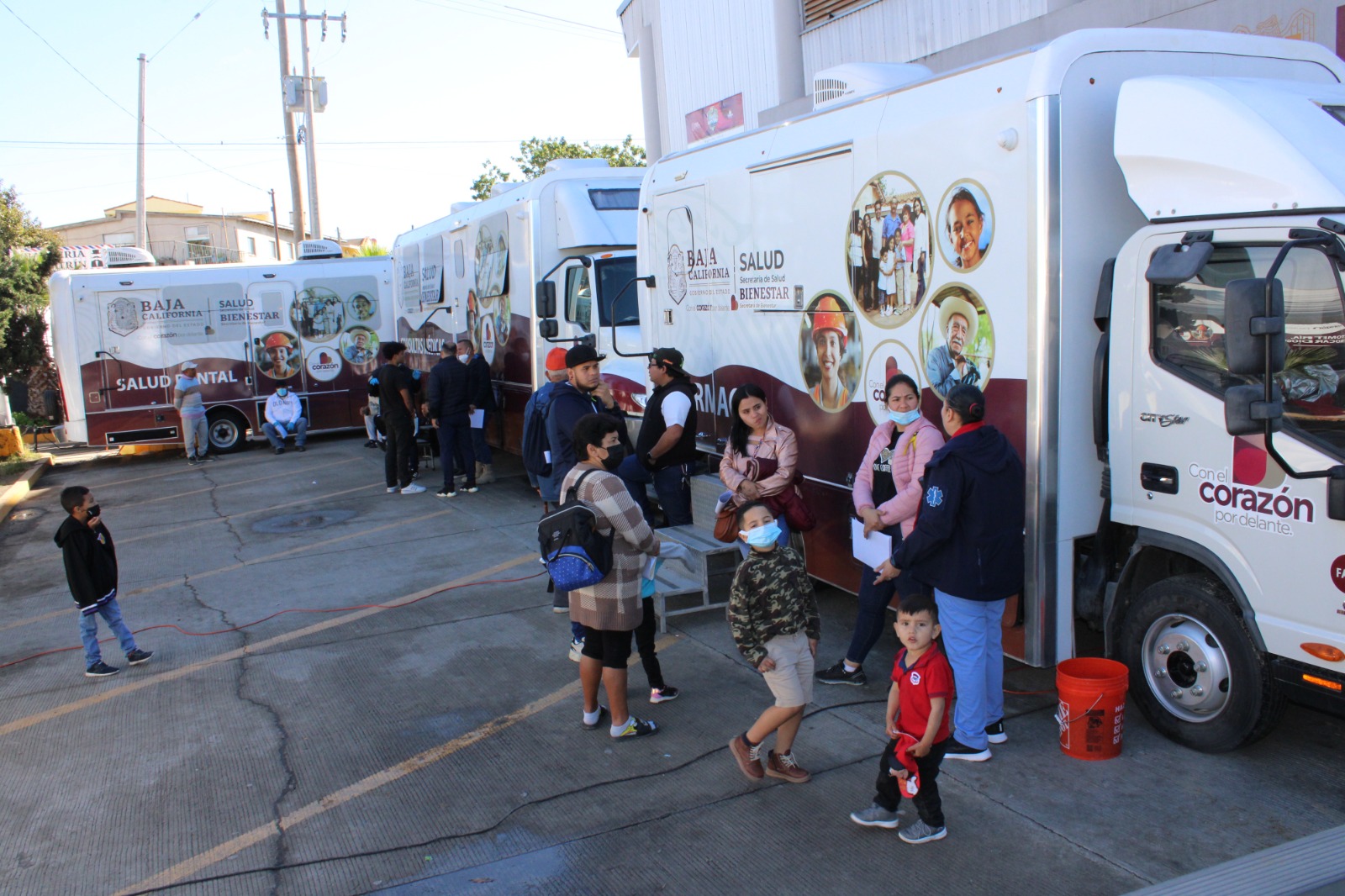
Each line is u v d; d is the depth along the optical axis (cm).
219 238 5609
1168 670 462
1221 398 415
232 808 459
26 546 1080
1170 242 430
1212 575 443
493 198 1222
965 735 459
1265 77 491
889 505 495
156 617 773
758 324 667
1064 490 468
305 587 834
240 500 1263
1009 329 472
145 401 1658
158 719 569
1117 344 454
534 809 443
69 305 1606
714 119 1402
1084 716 453
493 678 604
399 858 408
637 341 917
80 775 501
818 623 443
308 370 1755
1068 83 450
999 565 441
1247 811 407
